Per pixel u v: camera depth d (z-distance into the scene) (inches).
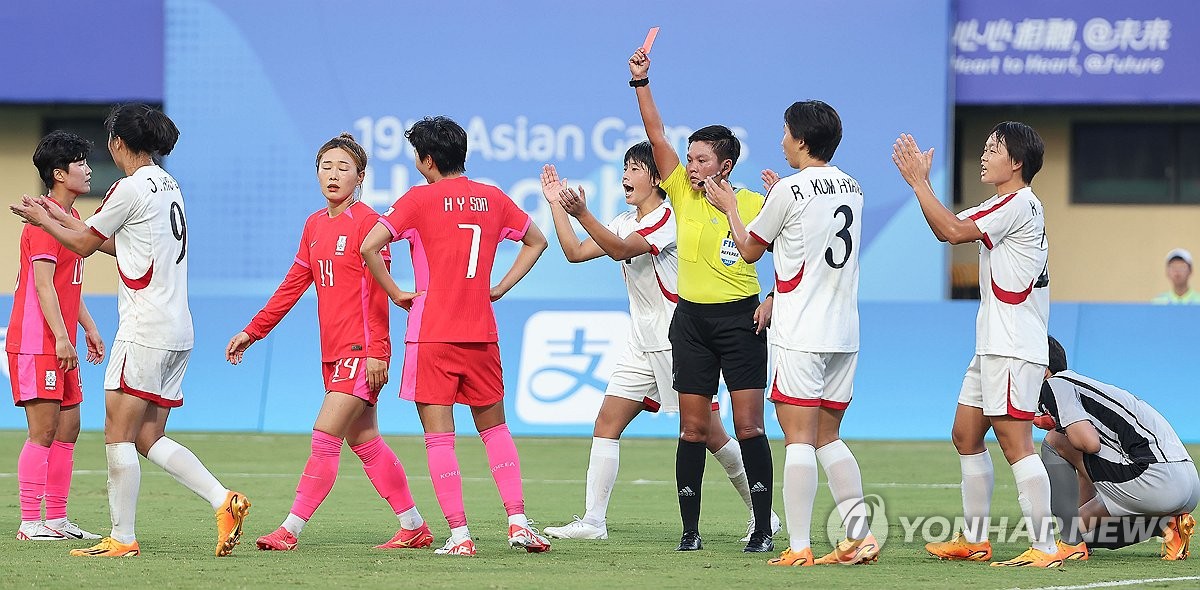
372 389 978.7
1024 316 907.4
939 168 2325.3
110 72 2482.8
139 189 931.3
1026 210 903.1
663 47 2346.2
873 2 2325.3
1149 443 944.9
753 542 983.0
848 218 912.3
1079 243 2723.9
